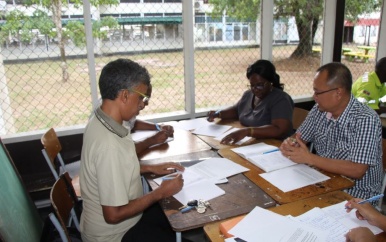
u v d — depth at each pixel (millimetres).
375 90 2742
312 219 1082
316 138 1749
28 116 2545
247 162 1608
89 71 2580
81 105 2664
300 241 961
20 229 1562
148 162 1657
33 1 2365
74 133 2594
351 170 1427
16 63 2432
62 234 1163
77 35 2516
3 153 1913
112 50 2648
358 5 3301
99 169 1147
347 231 1016
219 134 2100
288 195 1269
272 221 1061
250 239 975
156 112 2916
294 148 1547
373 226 1038
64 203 1318
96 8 2521
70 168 2244
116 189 1149
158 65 2818
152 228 1372
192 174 1467
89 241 1324
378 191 1581
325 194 1270
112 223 1189
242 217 1097
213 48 2908
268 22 2965
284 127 2023
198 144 1926
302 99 3254
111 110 1177
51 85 2551
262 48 3074
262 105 2193
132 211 1190
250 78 2152
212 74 2961
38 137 2494
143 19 2684
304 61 3268
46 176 2535
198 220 1120
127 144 1242
